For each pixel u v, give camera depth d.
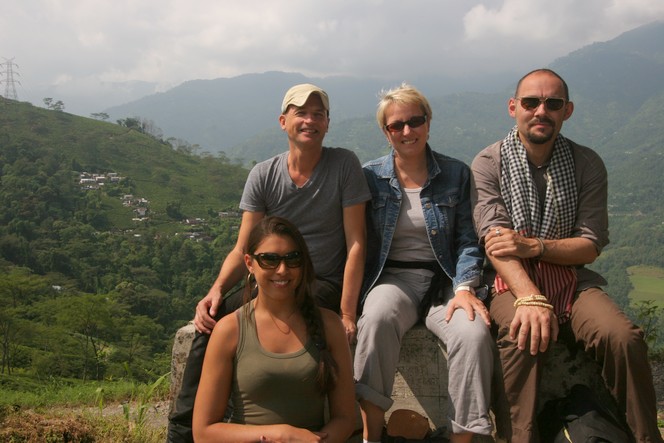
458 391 2.81
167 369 32.31
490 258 3.09
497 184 3.24
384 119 3.32
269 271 2.50
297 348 2.50
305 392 2.47
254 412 2.48
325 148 3.37
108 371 31.14
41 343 34.25
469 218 3.34
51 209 109.44
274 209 3.33
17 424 3.69
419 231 3.31
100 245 96.69
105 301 41.41
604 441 2.57
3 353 32.25
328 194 3.26
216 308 3.03
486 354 2.82
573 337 2.98
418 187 3.34
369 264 3.40
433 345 3.24
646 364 2.69
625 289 130.25
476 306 2.99
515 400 2.82
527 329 2.80
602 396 3.12
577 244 3.04
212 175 150.75
